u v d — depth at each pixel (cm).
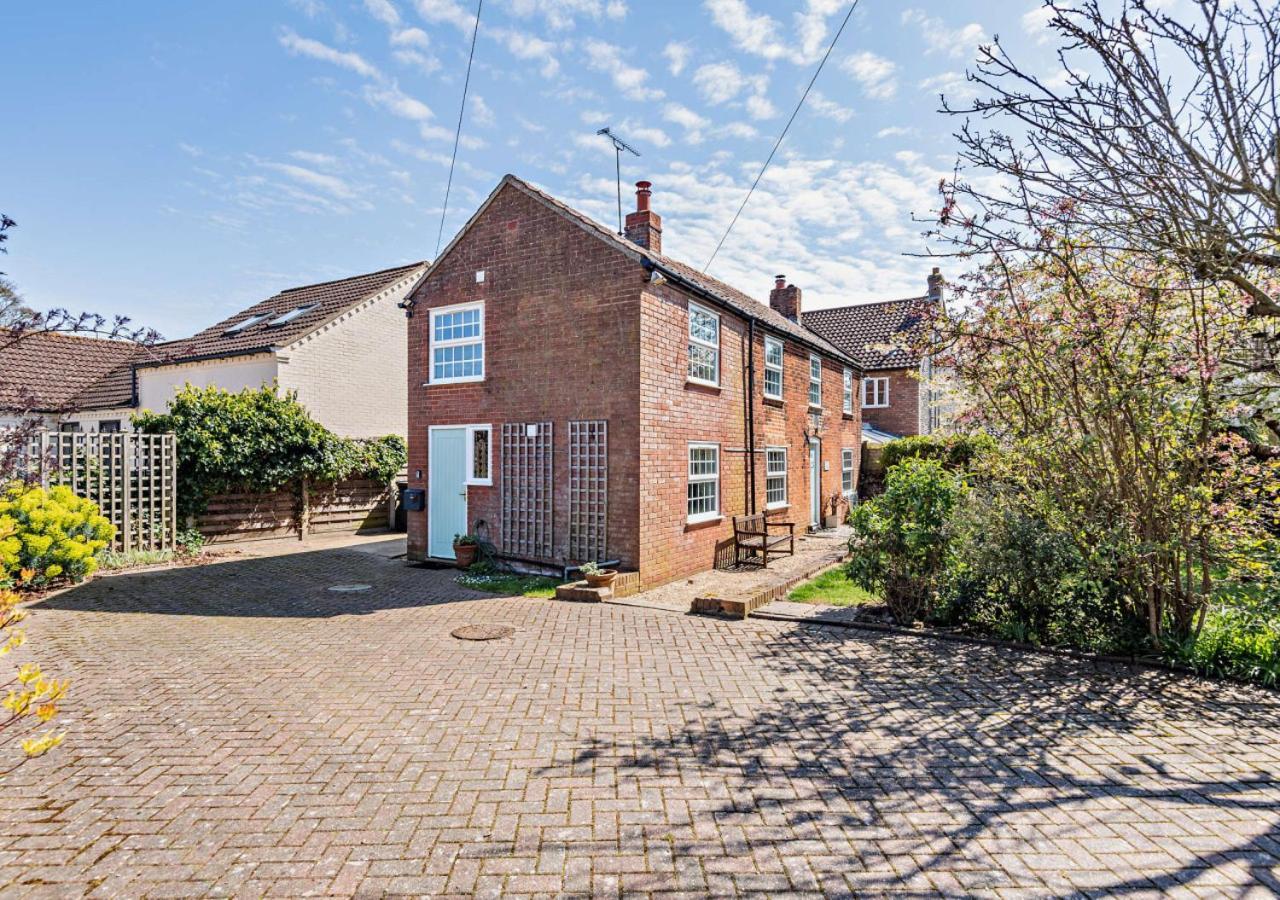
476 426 1212
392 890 298
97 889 297
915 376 840
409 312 1303
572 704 527
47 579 960
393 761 426
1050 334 671
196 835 341
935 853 326
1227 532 609
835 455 2002
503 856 323
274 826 350
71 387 2130
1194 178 433
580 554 1088
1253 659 588
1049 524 705
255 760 427
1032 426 712
